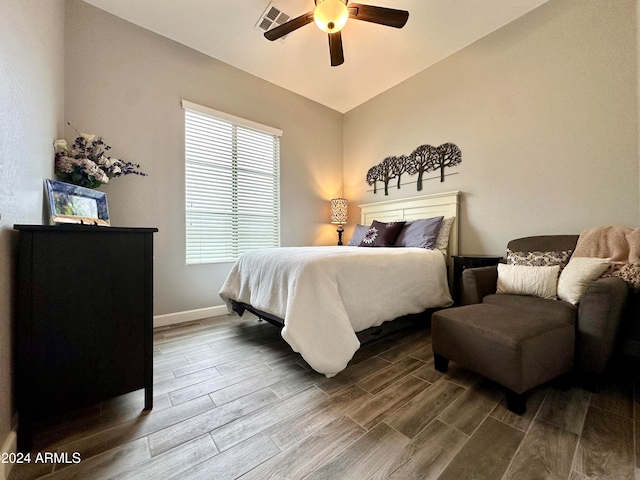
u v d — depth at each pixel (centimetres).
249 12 228
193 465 95
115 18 230
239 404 131
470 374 159
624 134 188
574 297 153
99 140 202
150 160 247
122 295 122
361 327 175
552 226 220
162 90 254
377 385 148
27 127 121
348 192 414
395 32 253
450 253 281
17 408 102
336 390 143
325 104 392
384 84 343
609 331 132
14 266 103
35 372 103
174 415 122
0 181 91
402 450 101
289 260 177
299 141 364
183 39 259
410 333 233
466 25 245
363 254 189
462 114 279
